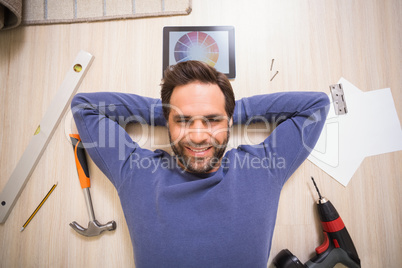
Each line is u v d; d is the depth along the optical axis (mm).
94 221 724
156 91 788
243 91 786
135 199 612
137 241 596
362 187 765
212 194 591
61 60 798
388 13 797
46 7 804
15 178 754
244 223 586
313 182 744
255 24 801
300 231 752
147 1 800
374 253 751
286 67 792
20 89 794
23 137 784
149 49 796
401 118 780
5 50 804
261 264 590
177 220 578
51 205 758
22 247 748
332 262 693
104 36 801
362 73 792
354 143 775
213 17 801
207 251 565
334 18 804
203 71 582
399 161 771
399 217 758
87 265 739
